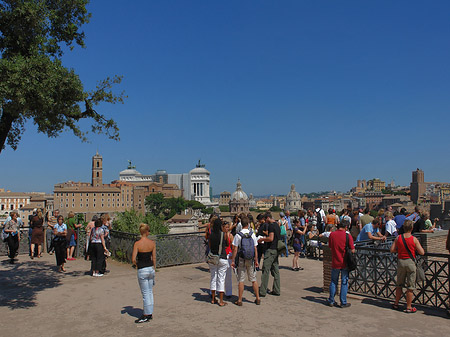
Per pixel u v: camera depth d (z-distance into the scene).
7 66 11.01
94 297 12.37
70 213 21.08
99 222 16.05
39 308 11.17
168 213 196.12
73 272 16.83
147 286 9.86
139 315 10.37
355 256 12.33
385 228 17.34
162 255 17.75
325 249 12.76
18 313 10.69
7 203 188.25
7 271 17.09
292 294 12.53
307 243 20.19
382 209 19.75
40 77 11.69
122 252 19.48
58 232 16.97
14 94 11.16
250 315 10.27
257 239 12.78
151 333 8.98
